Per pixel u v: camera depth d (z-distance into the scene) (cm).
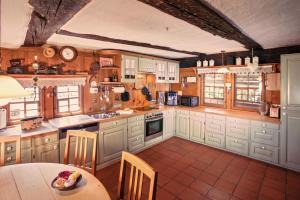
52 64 322
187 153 402
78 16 178
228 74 459
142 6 154
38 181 152
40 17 158
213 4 148
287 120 327
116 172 325
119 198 160
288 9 162
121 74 380
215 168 338
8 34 214
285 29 228
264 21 194
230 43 325
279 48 369
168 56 504
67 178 147
